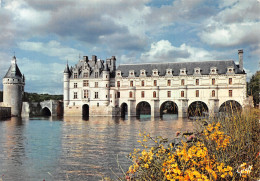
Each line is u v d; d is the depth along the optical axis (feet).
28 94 441.27
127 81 302.66
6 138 120.37
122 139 111.45
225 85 264.31
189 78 277.44
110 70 329.52
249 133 31.01
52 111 343.87
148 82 293.84
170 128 152.15
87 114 339.98
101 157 76.84
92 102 315.17
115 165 67.51
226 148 27.09
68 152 85.35
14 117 312.09
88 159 74.74
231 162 25.77
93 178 56.95
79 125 188.24
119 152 83.25
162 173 24.56
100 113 309.42
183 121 211.41
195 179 21.02
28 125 192.85
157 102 289.33
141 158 26.94
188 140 27.78
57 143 104.37
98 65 328.29
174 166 22.08
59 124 199.21
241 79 259.80
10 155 81.66
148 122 206.08
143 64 308.81
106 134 130.82
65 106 323.78
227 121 34.94
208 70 274.77
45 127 175.32
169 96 284.61
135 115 296.92
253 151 28.40
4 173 61.98
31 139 116.78
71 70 335.67
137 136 120.06
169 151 26.94
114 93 305.53
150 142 96.53
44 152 85.97
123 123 199.93
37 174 60.95
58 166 67.72
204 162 23.31
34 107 346.33
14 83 333.42
